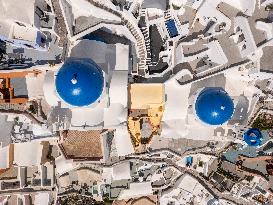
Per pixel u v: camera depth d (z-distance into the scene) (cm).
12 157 4150
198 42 3941
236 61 3869
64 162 4172
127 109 3894
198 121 3834
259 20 3731
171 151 4241
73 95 3422
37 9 3594
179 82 3928
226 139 4194
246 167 4519
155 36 4103
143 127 4184
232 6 3838
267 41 3691
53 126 3903
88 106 3603
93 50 3775
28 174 4334
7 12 3512
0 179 4216
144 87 3878
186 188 4434
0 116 3909
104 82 3559
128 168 4262
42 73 3853
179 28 3953
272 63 3788
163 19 3981
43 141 4162
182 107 3966
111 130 4059
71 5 3869
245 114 4153
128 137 4097
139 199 4497
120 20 3878
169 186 4466
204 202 4497
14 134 4022
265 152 4500
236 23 3800
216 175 4488
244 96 4100
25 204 4328
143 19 3969
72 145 4150
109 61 3816
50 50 3875
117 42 4034
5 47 3900
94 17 3928
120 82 3719
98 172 4334
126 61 3841
